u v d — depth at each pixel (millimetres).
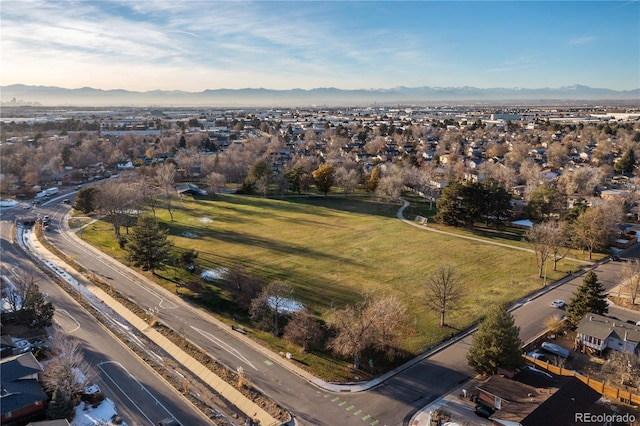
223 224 122938
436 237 113062
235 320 70625
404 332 65938
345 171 164500
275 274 87688
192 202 147875
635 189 147625
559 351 61250
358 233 116250
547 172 178750
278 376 56312
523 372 53625
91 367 58094
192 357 60531
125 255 94250
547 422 43875
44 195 160000
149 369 58375
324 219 129875
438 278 72812
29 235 115562
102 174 193125
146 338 66438
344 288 81750
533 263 95062
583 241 100188
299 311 69188
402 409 50156
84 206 131750
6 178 162750
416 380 55562
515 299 77875
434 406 50656
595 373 57219
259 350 62250
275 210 139625
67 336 65812
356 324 58812
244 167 182500
